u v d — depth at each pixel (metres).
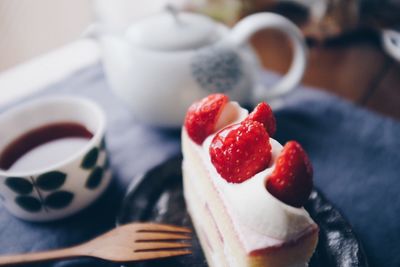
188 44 0.42
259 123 0.31
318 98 0.49
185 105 0.42
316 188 0.37
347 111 0.47
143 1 0.74
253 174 0.31
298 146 0.30
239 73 0.42
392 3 0.66
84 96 0.51
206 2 0.64
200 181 0.36
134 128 0.47
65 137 0.40
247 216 0.30
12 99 0.52
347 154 0.42
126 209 0.37
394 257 0.34
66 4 0.79
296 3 0.66
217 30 0.44
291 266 0.31
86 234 0.36
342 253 0.33
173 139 0.45
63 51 0.62
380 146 0.43
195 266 0.35
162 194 0.39
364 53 0.58
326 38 0.60
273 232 0.30
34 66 0.59
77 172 0.36
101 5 0.76
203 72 0.41
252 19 0.43
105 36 0.45
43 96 0.51
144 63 0.41
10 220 0.38
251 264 0.30
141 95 0.42
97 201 0.39
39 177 0.35
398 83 0.52
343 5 0.60
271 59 0.58
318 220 0.35
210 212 0.35
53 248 0.36
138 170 0.42
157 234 0.35
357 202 0.38
